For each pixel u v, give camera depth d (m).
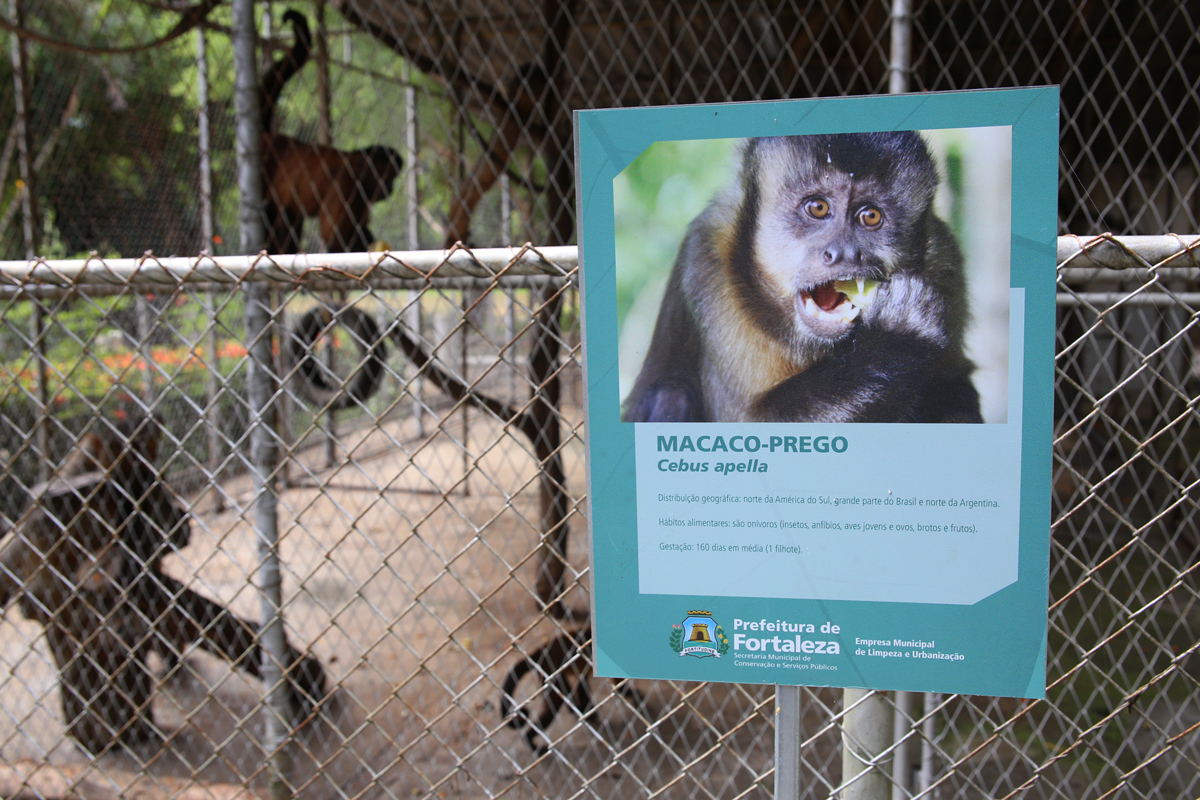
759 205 1.21
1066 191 6.16
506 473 8.67
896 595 1.23
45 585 3.25
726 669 1.29
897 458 1.21
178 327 7.00
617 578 1.31
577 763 3.40
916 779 2.74
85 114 6.24
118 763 3.39
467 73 5.93
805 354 1.22
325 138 5.23
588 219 1.26
